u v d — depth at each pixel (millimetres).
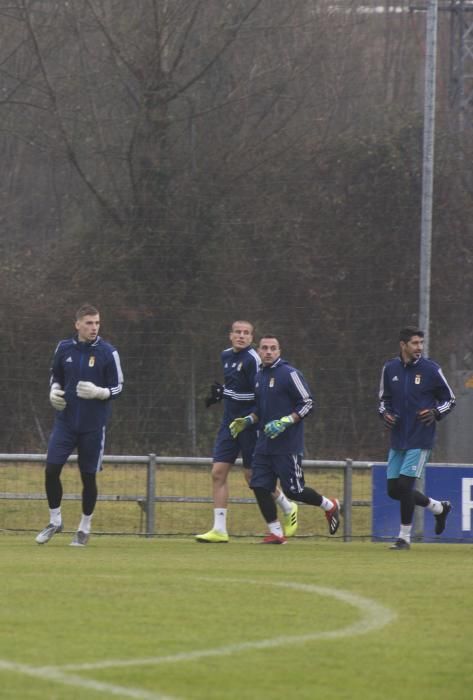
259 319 69188
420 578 30906
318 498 45469
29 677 17406
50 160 78250
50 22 82000
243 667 18516
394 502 50312
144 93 77750
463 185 72125
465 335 69000
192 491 60062
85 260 69375
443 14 93562
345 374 67875
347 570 33094
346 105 83062
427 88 53531
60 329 67250
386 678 17969
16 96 81188
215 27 82000
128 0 81812
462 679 18016
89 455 41969
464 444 63500
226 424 46406
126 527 57906
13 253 71875
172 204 71188
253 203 71750
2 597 25859
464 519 50000
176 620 22953
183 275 69062
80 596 26172
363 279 70000
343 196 72312
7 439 65375
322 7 86500
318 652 19906
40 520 58531
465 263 70250
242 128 78250
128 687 16859
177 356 67438
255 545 44969
